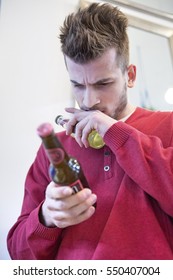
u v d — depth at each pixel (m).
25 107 1.15
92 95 0.69
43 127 0.39
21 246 0.69
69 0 1.33
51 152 0.41
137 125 0.75
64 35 0.75
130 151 0.59
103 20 0.73
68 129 0.72
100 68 0.67
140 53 1.37
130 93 1.28
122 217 0.58
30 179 0.86
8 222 1.03
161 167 0.56
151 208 0.59
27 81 1.17
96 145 0.67
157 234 0.55
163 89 1.36
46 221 0.61
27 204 0.81
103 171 0.68
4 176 1.06
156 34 1.44
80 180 0.48
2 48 1.17
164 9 1.54
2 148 1.08
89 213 0.52
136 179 0.57
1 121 1.10
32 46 1.22
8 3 1.22
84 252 0.59
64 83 1.23
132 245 0.55
